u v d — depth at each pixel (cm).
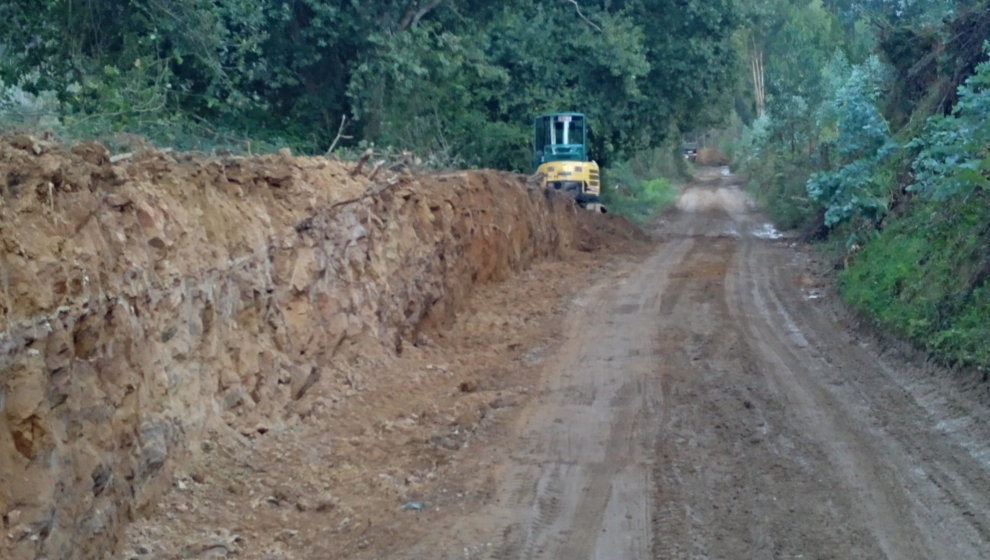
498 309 1767
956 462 912
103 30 1602
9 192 659
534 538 774
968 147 1332
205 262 941
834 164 2823
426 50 2350
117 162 860
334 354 1229
